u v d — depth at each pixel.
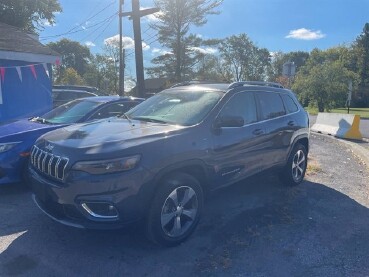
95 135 4.14
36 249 3.99
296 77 46.78
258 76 82.06
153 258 3.86
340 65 37.19
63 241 4.19
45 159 4.04
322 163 8.57
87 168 3.64
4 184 6.12
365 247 4.24
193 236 4.37
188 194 4.19
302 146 6.48
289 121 6.02
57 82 52.31
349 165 8.47
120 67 28.02
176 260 3.83
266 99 5.69
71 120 6.62
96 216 3.67
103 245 4.11
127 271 3.61
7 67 10.37
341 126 13.67
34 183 4.17
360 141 12.53
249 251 4.05
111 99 7.39
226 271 3.65
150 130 4.21
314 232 4.59
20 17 23.84
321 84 36.44
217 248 4.10
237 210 5.19
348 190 6.41
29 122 6.54
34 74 10.55
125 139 3.91
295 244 4.25
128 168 3.67
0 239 4.19
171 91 5.60
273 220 4.89
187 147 4.15
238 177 4.97
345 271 3.71
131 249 4.04
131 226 4.09
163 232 3.95
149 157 3.80
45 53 11.03
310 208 5.41
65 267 3.65
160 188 3.90
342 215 5.20
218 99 4.87
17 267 3.62
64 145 3.95
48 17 26.00
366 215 5.24
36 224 4.62
